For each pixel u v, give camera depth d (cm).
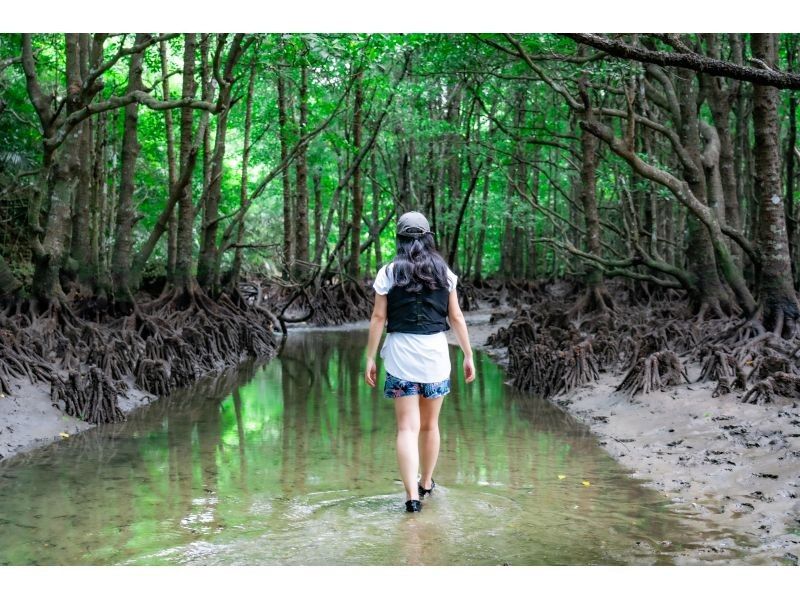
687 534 445
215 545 435
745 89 1596
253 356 1408
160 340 1151
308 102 1938
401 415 501
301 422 800
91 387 802
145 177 2441
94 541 444
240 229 1667
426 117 2100
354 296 2184
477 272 2872
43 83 1866
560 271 3250
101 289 1225
